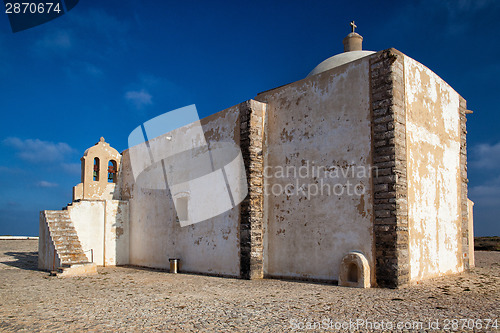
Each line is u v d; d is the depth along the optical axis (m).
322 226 9.80
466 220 11.77
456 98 11.95
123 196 17.39
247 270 10.76
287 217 10.62
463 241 11.50
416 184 9.42
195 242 12.87
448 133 11.27
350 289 8.34
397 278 8.30
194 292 8.41
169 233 14.16
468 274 11.02
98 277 11.43
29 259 16.25
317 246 9.84
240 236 11.16
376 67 9.16
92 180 17.58
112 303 7.19
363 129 9.26
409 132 9.29
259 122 11.45
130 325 5.49
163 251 14.36
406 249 8.63
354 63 9.60
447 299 7.12
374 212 8.82
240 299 7.39
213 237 12.16
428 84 10.43
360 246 8.98
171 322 5.62
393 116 8.73
